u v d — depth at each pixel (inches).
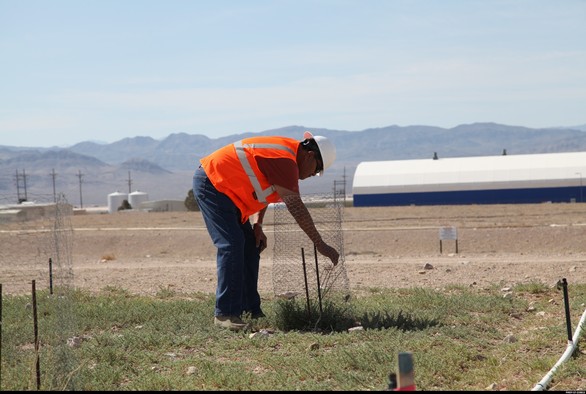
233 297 500.4
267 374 381.7
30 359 359.9
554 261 945.5
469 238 1565.0
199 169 514.0
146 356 418.9
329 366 390.6
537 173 4505.4
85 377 363.3
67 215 405.1
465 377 382.0
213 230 504.1
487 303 581.6
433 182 4662.9
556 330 466.6
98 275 874.1
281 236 631.8
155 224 2304.4
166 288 730.8
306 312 506.9
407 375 248.7
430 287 704.4
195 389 356.2
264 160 492.4
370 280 773.3
